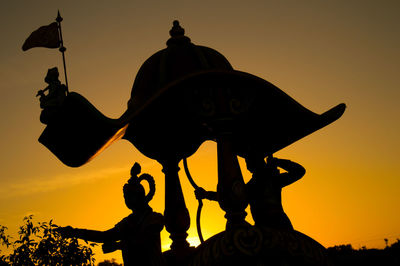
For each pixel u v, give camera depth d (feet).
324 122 31.37
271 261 26.17
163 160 34.35
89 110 26.45
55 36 33.24
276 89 28.96
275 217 27.96
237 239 26.16
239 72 27.84
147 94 29.68
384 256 34.06
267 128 32.35
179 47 31.45
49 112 28.73
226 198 27.17
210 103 28.09
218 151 28.02
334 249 34.60
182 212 32.83
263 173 28.91
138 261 28.12
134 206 28.89
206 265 26.17
